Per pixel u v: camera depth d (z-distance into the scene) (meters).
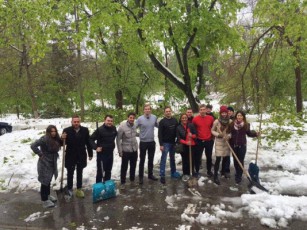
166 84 17.44
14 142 12.17
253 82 11.61
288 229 5.00
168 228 5.14
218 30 10.45
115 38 12.67
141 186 7.14
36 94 27.67
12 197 6.78
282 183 6.64
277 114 12.08
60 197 6.62
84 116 22.12
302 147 9.81
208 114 8.09
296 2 9.27
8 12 9.57
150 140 7.34
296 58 12.27
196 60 11.38
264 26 10.27
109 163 6.96
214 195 6.46
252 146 10.05
